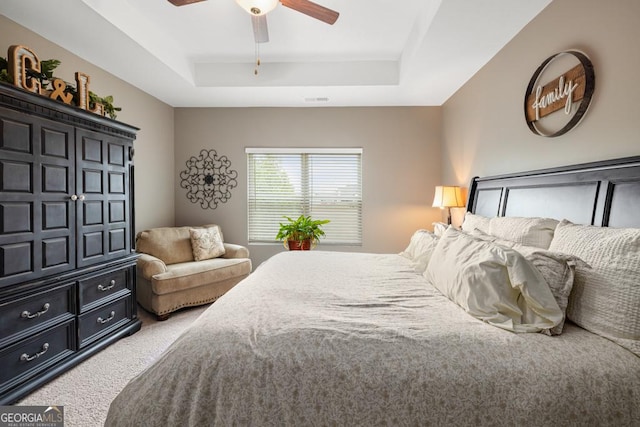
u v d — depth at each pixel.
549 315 1.10
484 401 0.87
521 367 0.92
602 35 1.57
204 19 2.59
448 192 3.16
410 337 1.04
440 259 1.72
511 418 0.85
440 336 1.05
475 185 2.92
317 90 3.52
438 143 4.07
